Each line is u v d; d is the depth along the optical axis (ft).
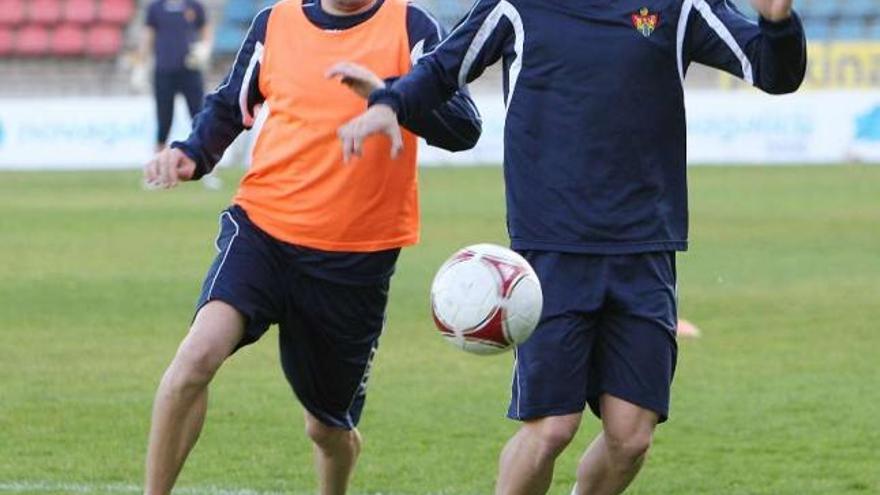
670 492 83.92
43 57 417.28
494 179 298.56
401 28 72.64
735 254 186.29
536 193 65.87
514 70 66.13
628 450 66.13
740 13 66.59
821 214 229.25
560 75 65.31
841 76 359.05
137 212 238.48
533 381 65.36
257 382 114.62
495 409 105.70
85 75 405.80
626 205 65.36
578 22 65.31
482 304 62.49
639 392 65.67
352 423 75.97
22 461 89.71
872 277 167.22
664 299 66.18
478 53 66.23
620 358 65.87
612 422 66.08
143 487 83.46
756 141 327.47
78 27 417.69
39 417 101.81
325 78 71.87
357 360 74.49
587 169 65.31
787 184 278.05
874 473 87.61
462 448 94.27
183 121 334.65
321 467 77.66
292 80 72.54
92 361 121.49
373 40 72.54
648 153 65.62
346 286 72.59
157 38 269.85
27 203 253.24
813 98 325.42
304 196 71.82
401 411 104.88
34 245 196.44
